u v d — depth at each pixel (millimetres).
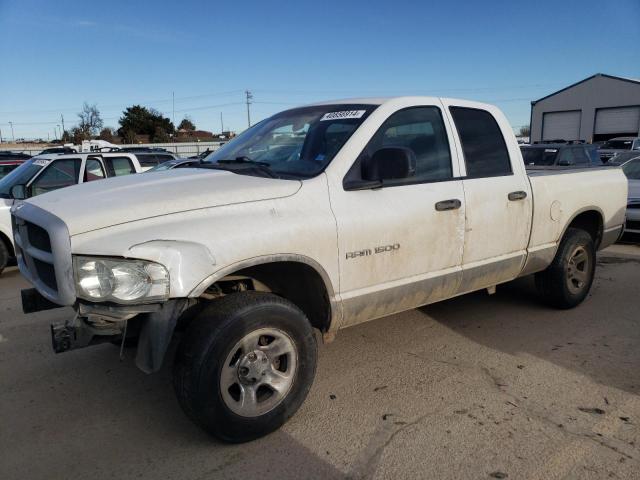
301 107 4414
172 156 14219
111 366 4273
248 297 3086
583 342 4652
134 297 2744
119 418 3484
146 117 72750
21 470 2941
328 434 3244
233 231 2990
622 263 7777
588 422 3338
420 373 4059
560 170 5656
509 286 6359
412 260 3820
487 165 4422
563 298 5332
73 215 2879
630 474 2826
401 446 3105
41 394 3824
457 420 3379
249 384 3078
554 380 3922
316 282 3420
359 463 2957
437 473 2857
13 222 3740
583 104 46406
